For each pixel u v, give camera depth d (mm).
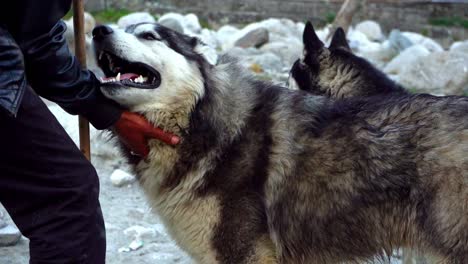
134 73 4086
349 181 3867
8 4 3162
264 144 3941
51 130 3324
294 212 3967
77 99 3605
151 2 15102
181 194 3982
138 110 3938
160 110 3938
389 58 11898
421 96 4012
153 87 3889
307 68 5934
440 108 3881
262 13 15070
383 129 3877
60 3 3311
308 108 4020
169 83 3918
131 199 6102
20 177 3334
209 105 3986
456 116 3828
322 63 5848
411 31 15109
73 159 3396
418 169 3771
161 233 5441
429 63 9898
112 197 6113
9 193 3363
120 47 3883
